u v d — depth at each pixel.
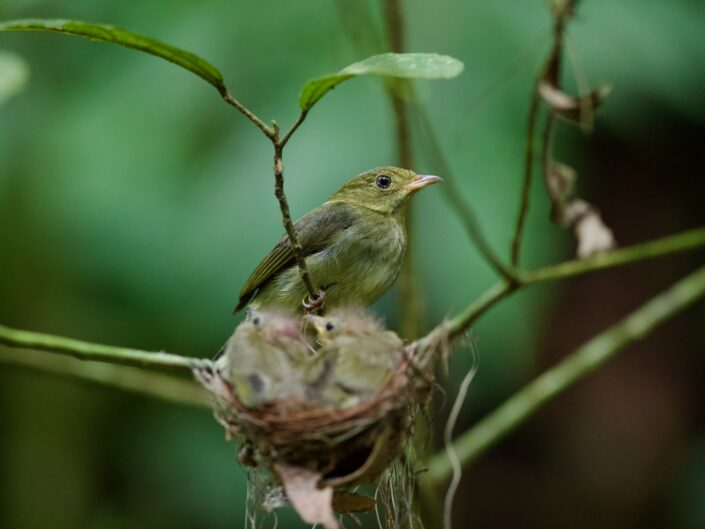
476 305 9.60
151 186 11.16
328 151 10.98
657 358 15.49
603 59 12.05
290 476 6.84
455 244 11.06
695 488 14.98
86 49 11.95
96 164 11.31
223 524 13.34
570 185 10.09
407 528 8.03
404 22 10.36
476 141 11.02
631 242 15.48
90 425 13.89
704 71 12.30
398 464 7.90
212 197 11.04
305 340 8.68
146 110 11.41
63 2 11.95
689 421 15.40
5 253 12.80
